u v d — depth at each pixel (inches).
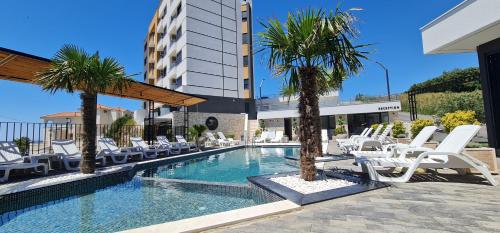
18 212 189.0
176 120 894.4
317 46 197.0
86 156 283.3
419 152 253.9
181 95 617.9
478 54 318.0
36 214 185.0
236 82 1212.5
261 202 189.9
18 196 195.5
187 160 515.2
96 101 298.8
